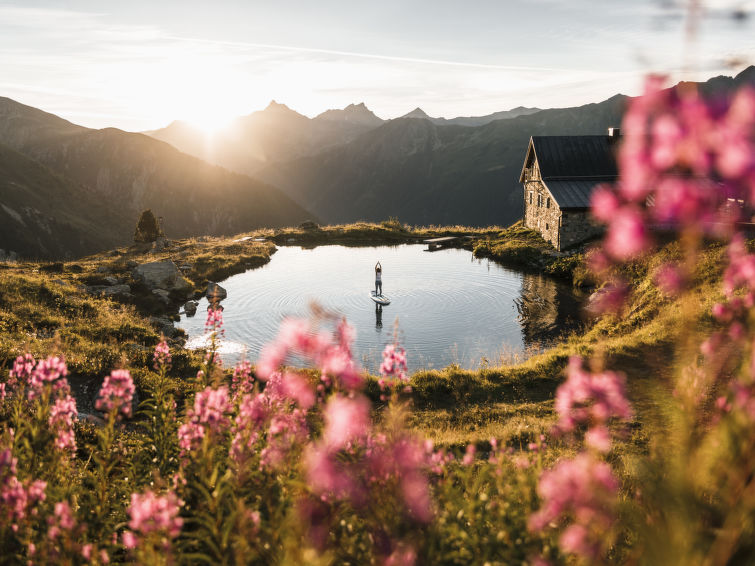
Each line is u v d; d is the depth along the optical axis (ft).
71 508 15.66
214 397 14.79
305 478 11.78
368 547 11.22
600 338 65.98
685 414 7.75
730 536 6.57
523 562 10.34
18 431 17.19
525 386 50.78
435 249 161.58
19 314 73.87
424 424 42.68
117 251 169.68
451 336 80.28
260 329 86.74
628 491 11.75
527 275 119.85
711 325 44.55
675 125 4.06
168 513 10.59
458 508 12.26
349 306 97.19
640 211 4.47
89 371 49.21
